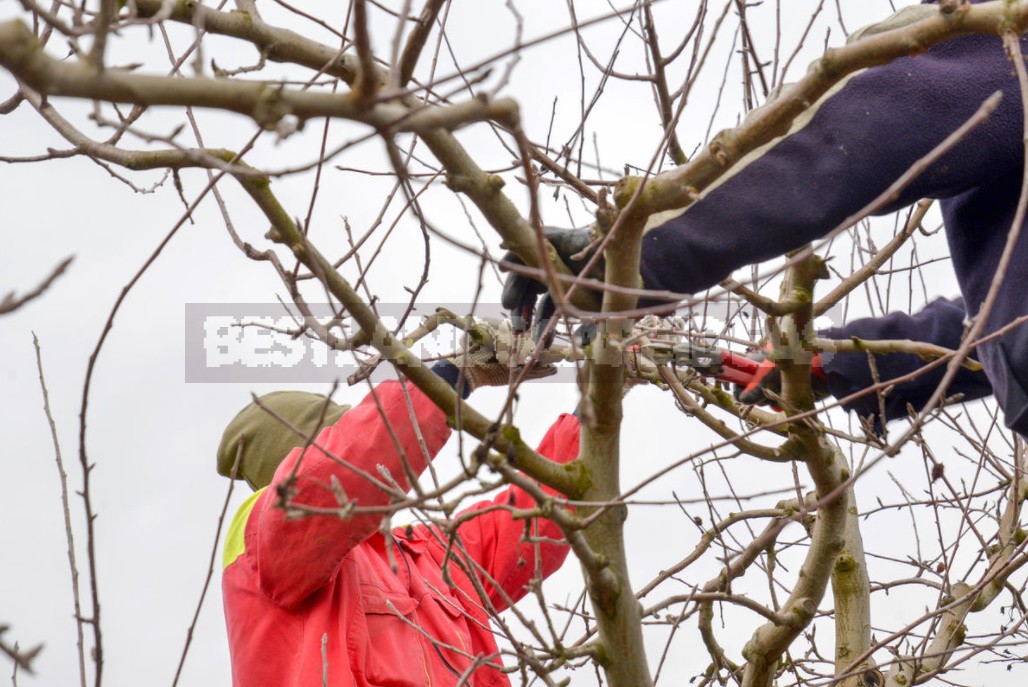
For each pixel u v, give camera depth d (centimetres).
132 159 484
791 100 438
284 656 634
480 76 356
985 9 404
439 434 595
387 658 655
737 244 476
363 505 599
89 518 464
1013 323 405
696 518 738
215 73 518
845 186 474
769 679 689
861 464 640
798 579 673
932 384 604
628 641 529
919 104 479
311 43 530
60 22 383
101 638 474
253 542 665
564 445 698
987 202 527
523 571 736
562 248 480
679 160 627
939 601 786
